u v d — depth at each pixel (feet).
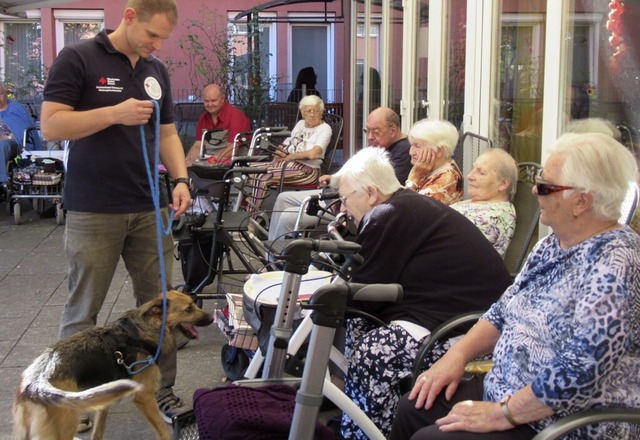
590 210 7.11
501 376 7.66
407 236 9.66
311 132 24.70
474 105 17.48
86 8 46.52
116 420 11.98
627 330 6.64
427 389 8.36
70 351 9.85
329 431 7.79
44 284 19.92
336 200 15.40
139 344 10.50
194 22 44.55
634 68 11.34
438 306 9.59
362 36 32.68
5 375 13.74
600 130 12.05
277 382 8.43
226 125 27.17
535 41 14.43
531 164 12.42
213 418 7.59
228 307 13.14
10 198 29.40
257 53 40.09
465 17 18.02
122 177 11.30
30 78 45.96
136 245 11.75
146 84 11.37
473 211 12.05
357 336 10.27
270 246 14.48
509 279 9.87
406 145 17.25
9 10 33.01
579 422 6.46
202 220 16.10
